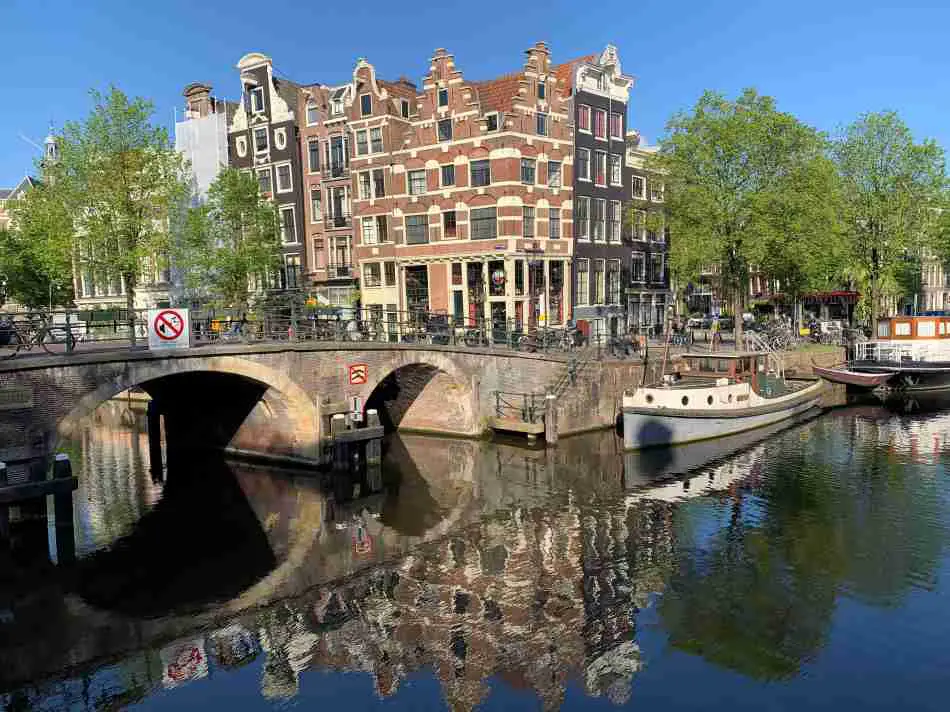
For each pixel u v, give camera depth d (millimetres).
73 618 13203
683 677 10844
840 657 11289
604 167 39281
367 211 38375
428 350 26156
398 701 10375
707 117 31969
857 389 36250
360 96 37938
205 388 25375
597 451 24938
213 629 12703
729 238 32406
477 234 34875
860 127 41250
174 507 19875
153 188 30781
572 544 16203
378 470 23188
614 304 39594
